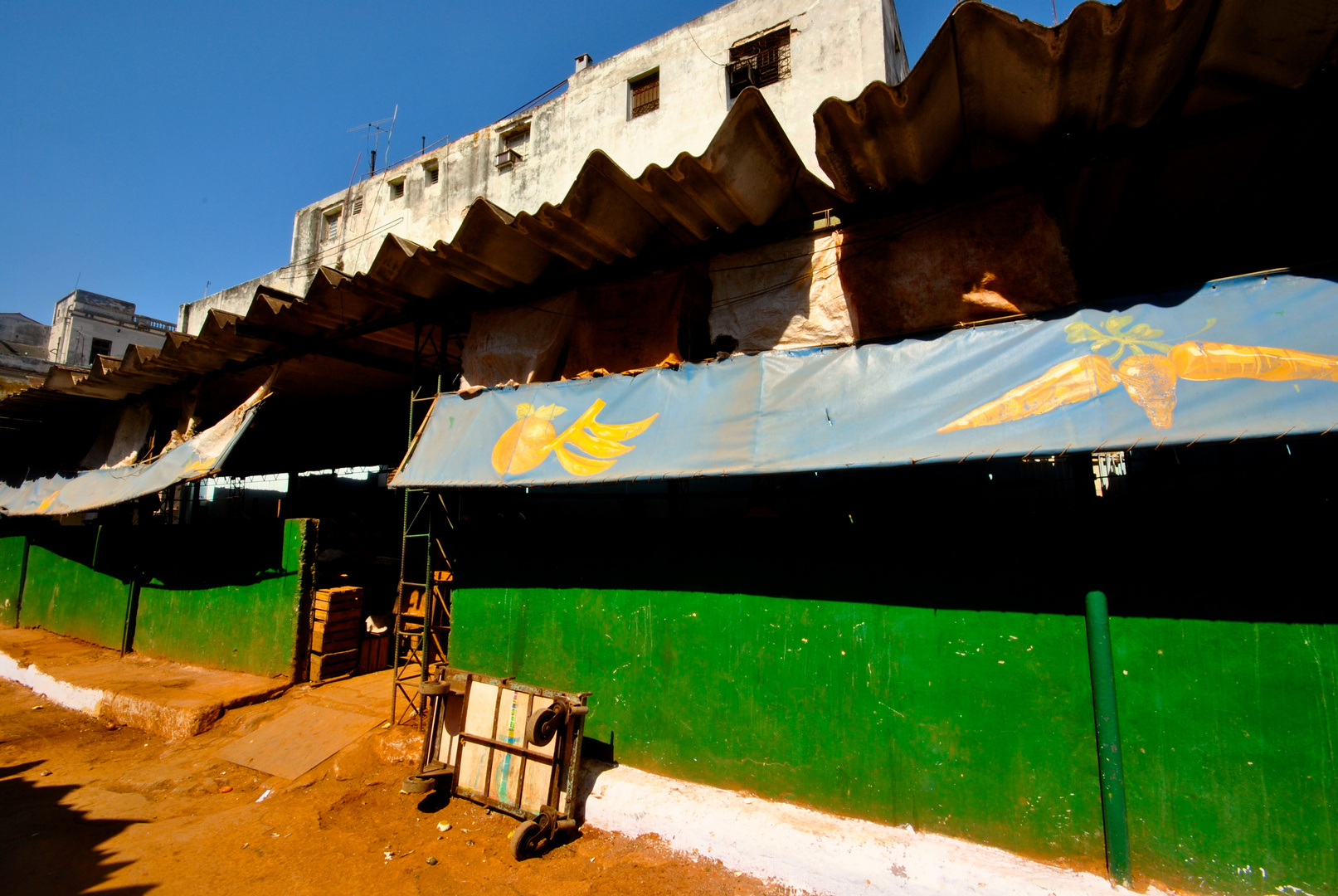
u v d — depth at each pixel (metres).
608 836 4.57
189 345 8.70
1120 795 3.49
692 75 10.71
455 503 6.65
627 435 5.08
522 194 13.20
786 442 4.34
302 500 13.42
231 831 5.00
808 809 4.28
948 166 4.66
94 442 12.34
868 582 4.28
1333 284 3.47
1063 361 3.83
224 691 7.80
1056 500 4.41
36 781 6.10
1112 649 3.62
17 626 12.99
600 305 6.21
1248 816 3.29
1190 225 5.09
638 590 5.16
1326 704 3.21
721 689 4.70
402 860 4.45
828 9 9.40
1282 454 3.82
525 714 4.90
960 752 3.90
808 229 5.18
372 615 8.91
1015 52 3.57
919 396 4.13
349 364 8.94
